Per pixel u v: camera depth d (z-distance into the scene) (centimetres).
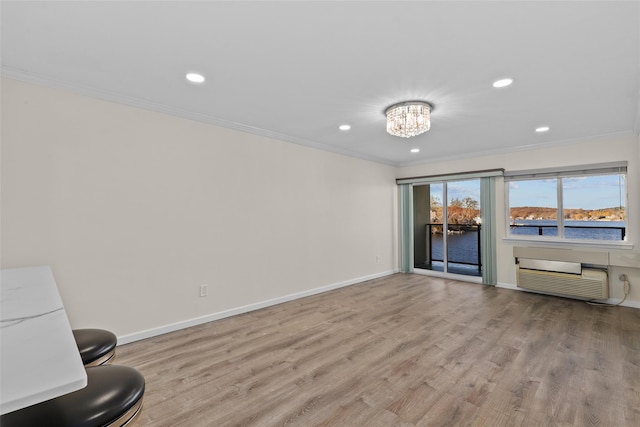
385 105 298
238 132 368
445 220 573
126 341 280
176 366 239
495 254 497
